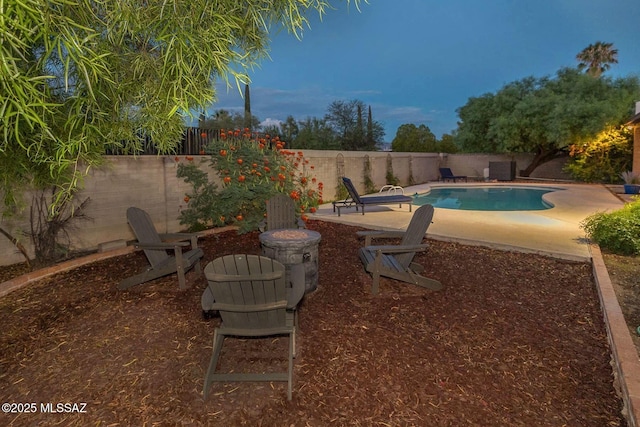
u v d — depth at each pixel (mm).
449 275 4000
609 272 4113
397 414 1916
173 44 1687
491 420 1882
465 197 13125
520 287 3666
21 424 1859
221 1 1764
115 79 1921
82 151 2141
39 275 3910
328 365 2342
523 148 17547
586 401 2035
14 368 2322
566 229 6133
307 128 19828
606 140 14953
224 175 6344
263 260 2117
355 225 6742
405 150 22078
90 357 2434
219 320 2941
